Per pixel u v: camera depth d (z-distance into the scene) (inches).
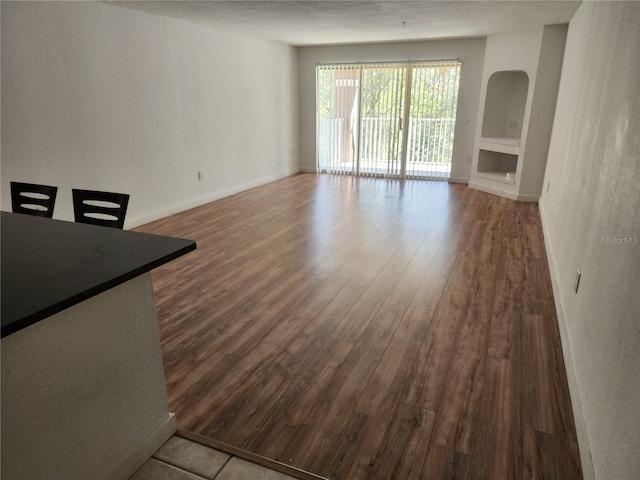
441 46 261.4
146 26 177.6
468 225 187.5
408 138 286.2
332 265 142.3
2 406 43.0
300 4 159.0
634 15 71.1
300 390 80.8
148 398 62.3
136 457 61.2
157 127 190.7
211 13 177.5
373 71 281.4
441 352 93.0
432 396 79.2
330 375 85.4
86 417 52.6
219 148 233.1
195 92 209.9
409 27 211.8
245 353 92.6
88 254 54.5
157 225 187.2
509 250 156.6
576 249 97.4
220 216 202.5
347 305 114.3
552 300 117.4
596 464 57.5
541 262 144.9
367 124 294.2
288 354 92.3
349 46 283.7
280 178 299.0
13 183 106.4
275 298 118.3
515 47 222.2
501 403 77.2
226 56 228.1
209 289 123.9
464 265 142.3
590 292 76.5
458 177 280.2
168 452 64.9
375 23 200.2
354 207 219.0
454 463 64.5
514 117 256.1
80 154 157.3
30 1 134.2
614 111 77.4
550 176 189.3
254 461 63.7
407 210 212.8
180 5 162.1
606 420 55.9
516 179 230.2
